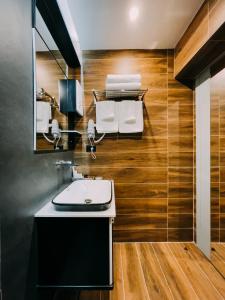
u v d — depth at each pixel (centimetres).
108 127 226
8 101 80
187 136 235
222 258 199
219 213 202
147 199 236
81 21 184
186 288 164
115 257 208
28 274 98
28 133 101
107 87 213
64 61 208
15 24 87
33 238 105
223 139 200
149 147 235
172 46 229
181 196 235
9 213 81
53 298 139
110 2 161
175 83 234
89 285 109
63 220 109
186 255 212
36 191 112
